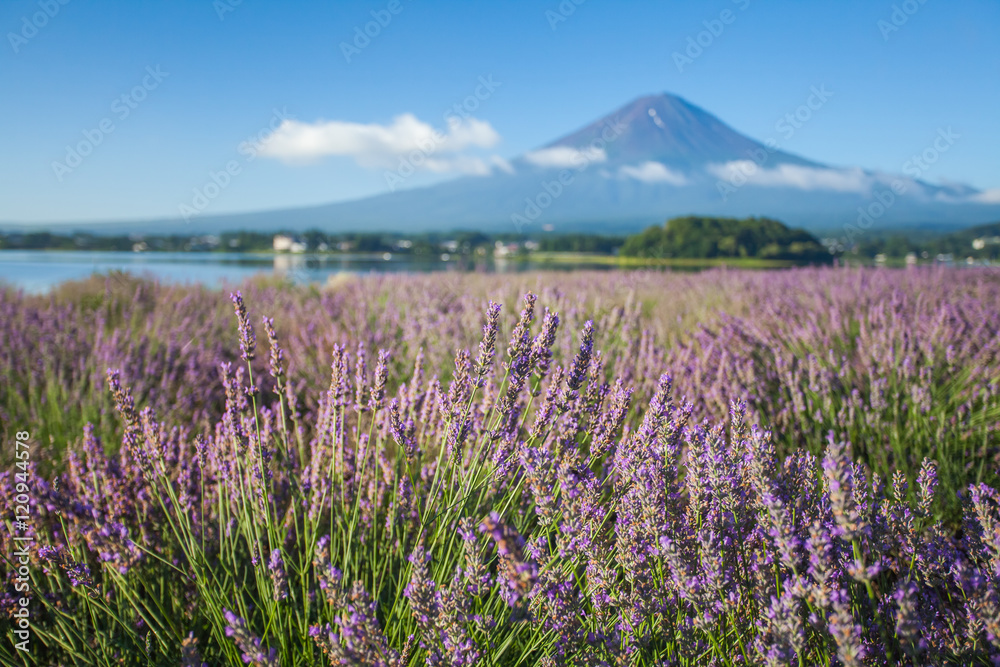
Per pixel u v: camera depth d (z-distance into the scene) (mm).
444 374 4660
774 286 9359
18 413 4227
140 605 2014
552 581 1510
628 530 1684
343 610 1385
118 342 5461
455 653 1461
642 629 1620
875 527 1709
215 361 5355
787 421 3635
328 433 2443
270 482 2113
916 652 1386
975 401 4051
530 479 1595
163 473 1958
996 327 5031
